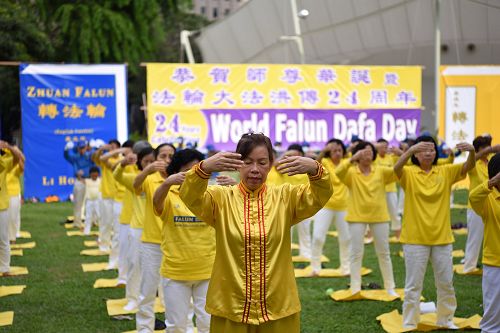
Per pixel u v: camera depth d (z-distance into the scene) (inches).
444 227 232.2
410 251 234.7
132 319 262.1
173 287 190.1
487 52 861.8
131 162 249.1
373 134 661.3
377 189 291.1
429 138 233.8
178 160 192.2
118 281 320.8
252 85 635.5
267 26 970.1
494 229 194.9
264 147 136.3
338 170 290.5
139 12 928.3
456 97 694.5
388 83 661.3
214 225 139.1
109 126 669.9
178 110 619.5
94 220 490.9
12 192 431.8
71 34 908.0
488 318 198.7
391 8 805.2
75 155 664.4
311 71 647.8
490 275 196.7
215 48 1164.5
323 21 889.5
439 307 238.2
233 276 134.0
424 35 834.8
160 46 1476.4
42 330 247.3
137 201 261.6
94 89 665.0
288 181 388.8
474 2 742.5
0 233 337.7
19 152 330.3
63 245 443.8
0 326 251.6
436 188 231.6
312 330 242.5
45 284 327.0
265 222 135.6
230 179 163.3
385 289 297.7
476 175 312.3
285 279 136.3
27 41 956.0
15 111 1244.5
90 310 277.3
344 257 341.4
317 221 337.1
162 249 195.3
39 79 652.1
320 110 650.2
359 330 242.2
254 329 134.6
